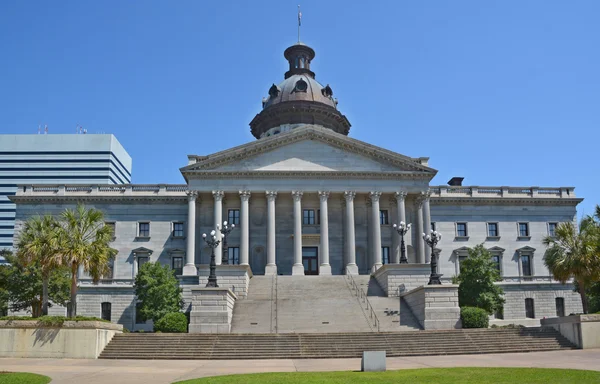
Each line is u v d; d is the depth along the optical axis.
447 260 76.44
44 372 29.50
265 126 90.31
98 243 43.72
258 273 72.44
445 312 47.16
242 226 69.31
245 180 70.56
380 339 40.28
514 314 72.69
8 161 181.38
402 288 57.78
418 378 24.55
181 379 26.23
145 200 75.31
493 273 59.69
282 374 26.64
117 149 191.88
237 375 26.45
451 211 78.00
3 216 178.12
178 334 40.91
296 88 90.19
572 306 74.00
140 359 37.12
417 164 71.69
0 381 24.27
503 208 78.75
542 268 77.25
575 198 79.25
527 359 33.91
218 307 47.00
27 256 41.56
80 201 74.81
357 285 61.25
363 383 23.05
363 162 71.75
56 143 182.88
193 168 70.00
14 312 65.38
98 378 26.89
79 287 69.75
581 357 34.62
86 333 37.97
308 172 70.50
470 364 31.39
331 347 38.72
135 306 69.75
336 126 90.69
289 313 50.94
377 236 69.88
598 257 46.25
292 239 73.31
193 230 69.31
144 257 74.25
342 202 73.94
